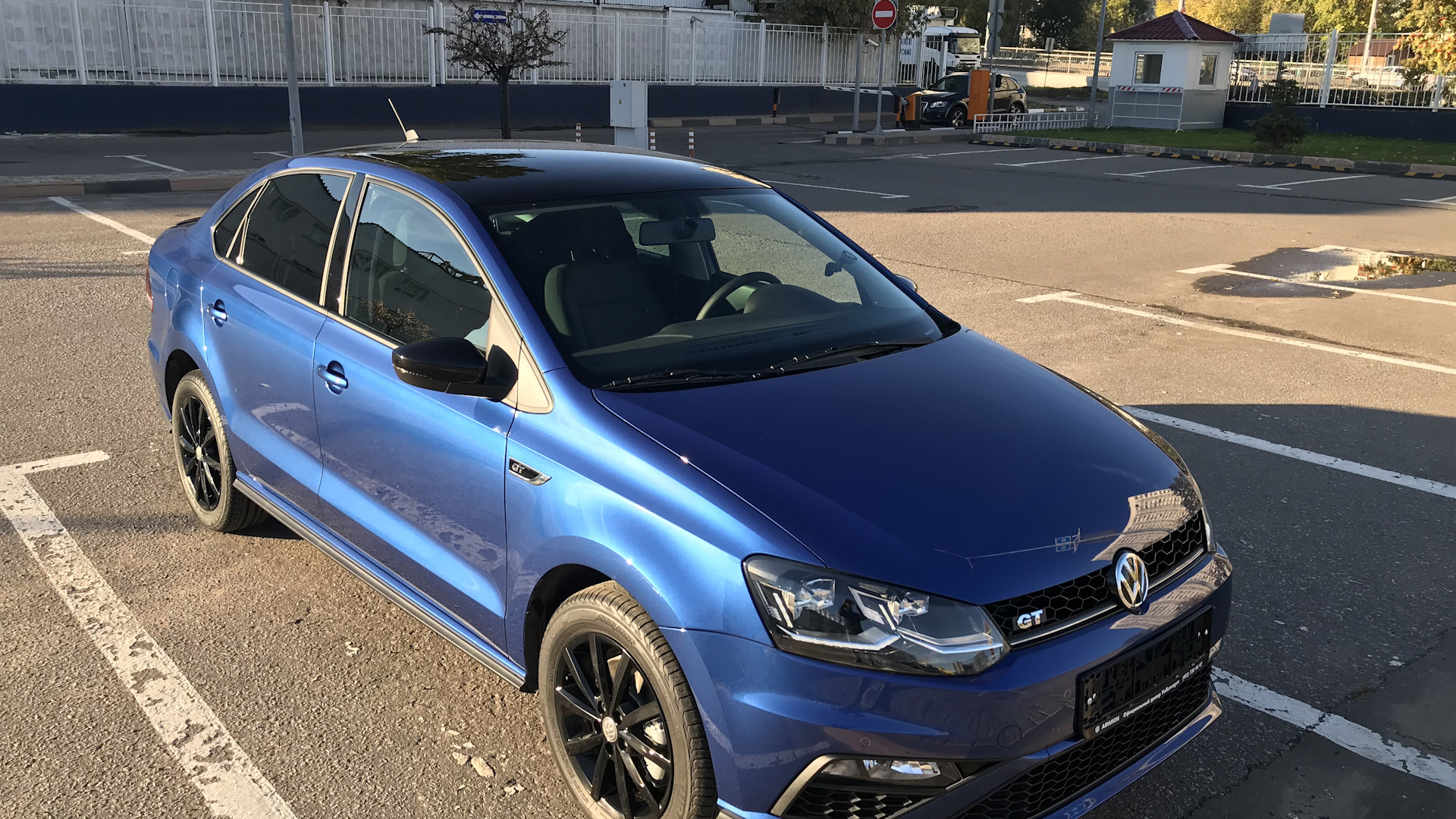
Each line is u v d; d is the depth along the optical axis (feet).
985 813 7.98
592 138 83.05
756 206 13.00
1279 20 112.47
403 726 10.84
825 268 12.43
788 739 7.61
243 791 9.81
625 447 8.74
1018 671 7.73
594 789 9.23
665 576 8.08
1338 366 24.34
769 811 7.86
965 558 7.93
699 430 8.93
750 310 11.23
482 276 10.38
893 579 7.69
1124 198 51.37
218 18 74.28
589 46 93.04
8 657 11.84
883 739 7.54
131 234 36.94
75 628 12.48
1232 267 35.37
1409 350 25.70
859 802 7.73
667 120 94.63
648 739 8.61
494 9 84.07
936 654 7.57
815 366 10.48
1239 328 27.43
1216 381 22.95
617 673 8.68
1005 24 199.11
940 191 52.90
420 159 12.24
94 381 21.25
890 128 95.71
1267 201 51.03
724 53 101.50
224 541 14.80
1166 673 8.71
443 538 10.42
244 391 13.20
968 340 11.94
